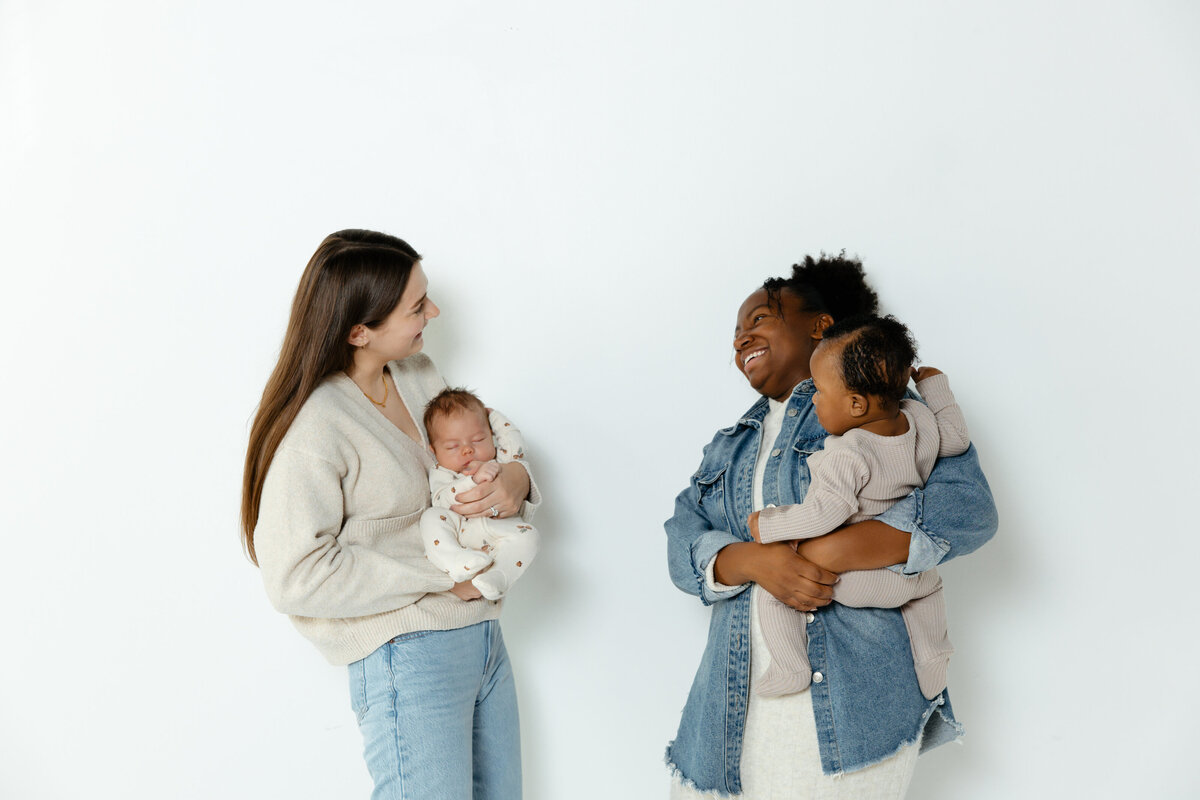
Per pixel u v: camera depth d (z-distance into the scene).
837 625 1.49
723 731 1.54
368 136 2.06
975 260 1.98
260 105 2.05
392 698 1.60
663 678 2.11
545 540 2.10
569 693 2.12
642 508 2.08
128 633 2.08
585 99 2.04
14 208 2.06
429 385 1.90
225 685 2.10
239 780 2.11
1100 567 1.99
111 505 2.07
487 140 2.06
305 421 1.56
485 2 2.04
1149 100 1.93
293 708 2.10
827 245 2.00
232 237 2.05
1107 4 1.93
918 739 1.50
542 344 2.07
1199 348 1.93
